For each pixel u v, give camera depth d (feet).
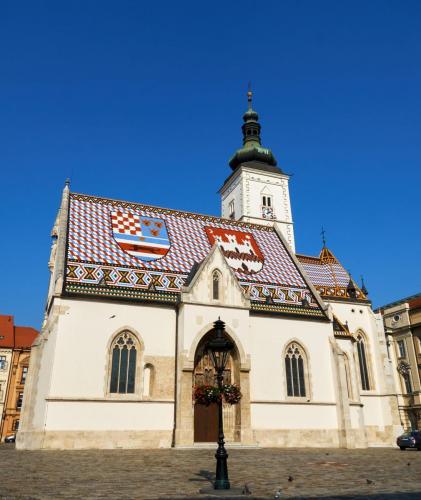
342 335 172.76
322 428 145.28
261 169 250.78
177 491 53.78
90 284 132.16
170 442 124.77
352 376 166.81
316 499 49.11
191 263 155.22
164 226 166.81
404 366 284.00
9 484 58.13
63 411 116.98
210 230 176.24
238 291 142.31
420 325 277.44
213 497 50.29
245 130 274.77
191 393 126.52
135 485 58.03
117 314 130.41
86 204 160.35
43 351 122.31
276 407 141.49
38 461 86.79
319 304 162.20
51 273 165.48
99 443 118.11
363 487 58.23
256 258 172.86
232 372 137.08
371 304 197.36
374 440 176.55
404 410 279.28
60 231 143.84
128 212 165.48
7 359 296.10
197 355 135.64
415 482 62.95
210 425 134.10
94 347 124.98
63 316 124.57
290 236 244.01
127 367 128.06
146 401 125.70
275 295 159.94
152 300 135.23
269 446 136.46
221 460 58.03
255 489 56.49
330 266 208.44
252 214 240.73
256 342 146.30
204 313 135.23
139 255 149.18
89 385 121.39
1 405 286.87
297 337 152.76
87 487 55.83
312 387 148.97
